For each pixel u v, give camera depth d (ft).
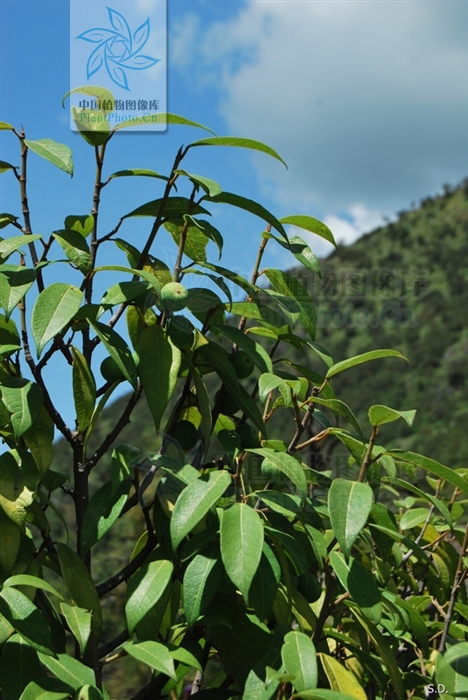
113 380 5.93
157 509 5.70
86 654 5.41
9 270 5.53
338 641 6.44
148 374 5.50
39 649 4.66
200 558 5.18
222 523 4.94
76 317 5.57
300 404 6.50
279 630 5.28
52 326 5.19
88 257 5.70
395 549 7.55
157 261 6.54
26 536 5.53
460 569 6.51
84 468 5.77
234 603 5.68
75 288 5.49
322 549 5.49
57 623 5.58
